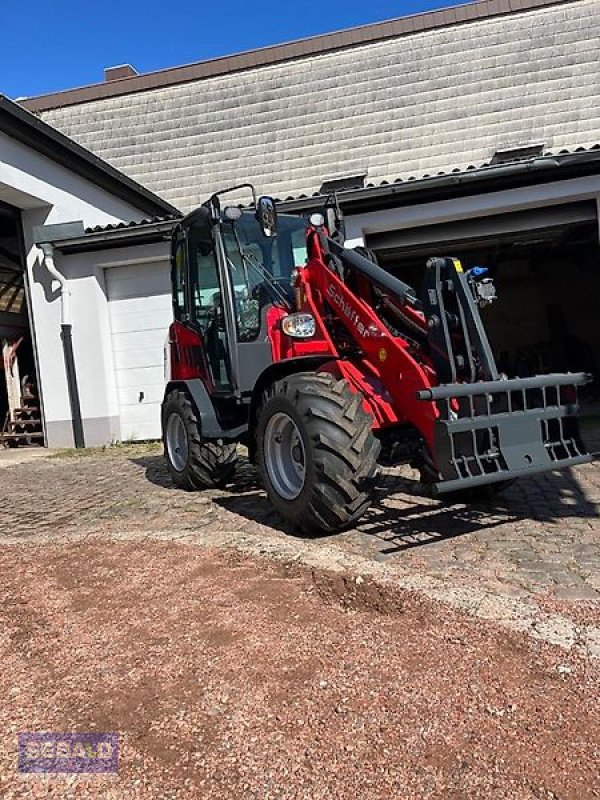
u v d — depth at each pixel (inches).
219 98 581.0
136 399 414.0
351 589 125.6
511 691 88.6
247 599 125.2
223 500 220.7
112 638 112.8
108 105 609.0
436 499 194.7
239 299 211.2
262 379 176.1
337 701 88.4
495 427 135.5
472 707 85.3
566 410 144.5
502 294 641.0
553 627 106.0
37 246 396.5
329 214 197.9
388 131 535.2
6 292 527.5
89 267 404.8
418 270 592.4
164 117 590.6
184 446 247.1
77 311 407.5
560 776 71.9
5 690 97.7
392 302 166.2
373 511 183.8
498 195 355.6
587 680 90.4
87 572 148.6
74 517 212.1
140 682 97.1
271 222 190.5
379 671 95.4
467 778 72.2
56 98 622.8
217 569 143.3
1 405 498.0
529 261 633.0
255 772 75.5
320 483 152.2
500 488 184.4
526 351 623.5
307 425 153.2
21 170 374.6
